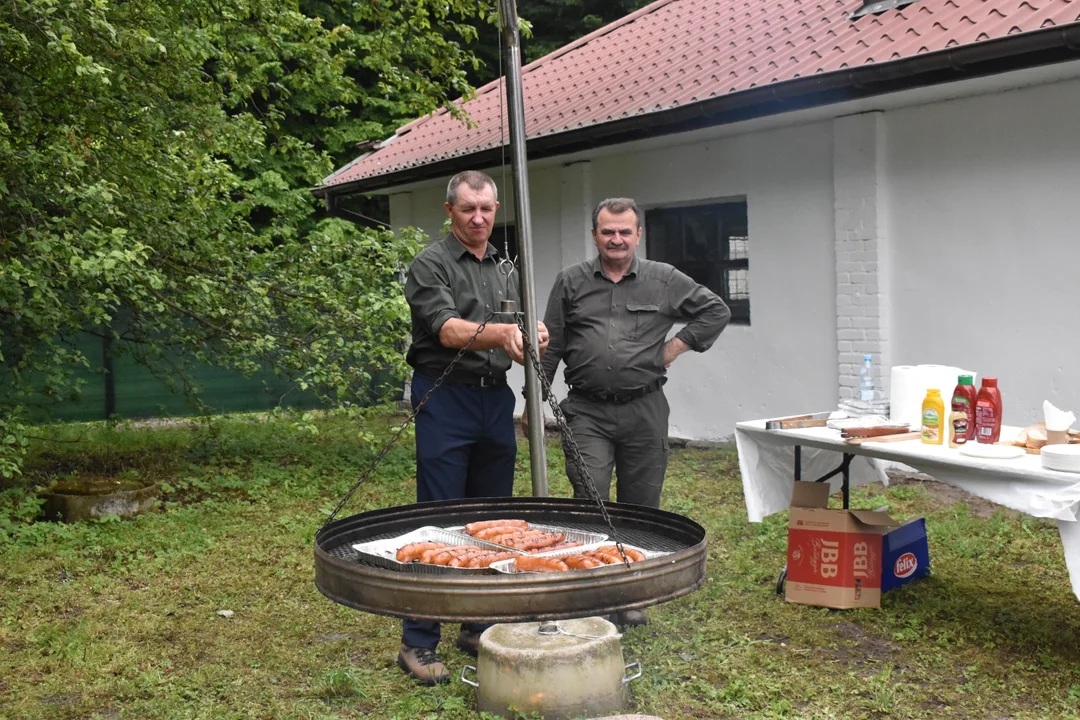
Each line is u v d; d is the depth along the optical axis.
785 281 8.22
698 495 7.10
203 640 4.34
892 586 4.82
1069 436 3.99
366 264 8.09
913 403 4.66
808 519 4.68
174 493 7.46
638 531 3.52
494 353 3.92
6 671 3.98
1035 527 5.93
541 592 2.61
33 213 6.52
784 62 7.66
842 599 4.57
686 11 11.75
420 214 12.20
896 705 3.54
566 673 3.30
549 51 19.03
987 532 5.85
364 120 18.81
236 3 8.16
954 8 7.02
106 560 5.66
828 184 7.82
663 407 4.48
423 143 11.97
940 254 7.15
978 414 4.14
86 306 6.39
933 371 4.63
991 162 6.80
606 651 3.39
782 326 8.28
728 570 5.25
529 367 3.96
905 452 4.14
